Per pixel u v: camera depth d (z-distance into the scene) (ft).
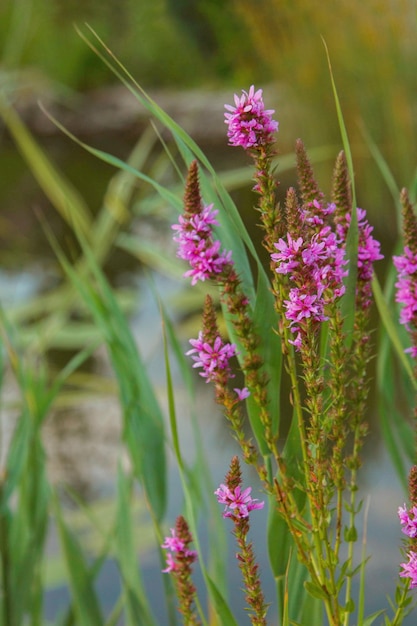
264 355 7.38
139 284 30.68
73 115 54.70
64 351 25.81
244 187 37.55
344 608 6.65
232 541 15.84
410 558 6.33
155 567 16.44
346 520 16.01
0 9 60.54
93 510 18.13
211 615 10.93
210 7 53.06
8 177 46.91
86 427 22.15
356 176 34.60
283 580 7.71
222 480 17.88
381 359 9.88
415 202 9.57
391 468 18.11
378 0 35.37
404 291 7.54
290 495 6.65
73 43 59.62
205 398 22.91
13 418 21.68
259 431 7.39
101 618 11.16
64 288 28.96
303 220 6.26
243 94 6.30
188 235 6.50
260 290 7.39
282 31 37.70
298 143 6.61
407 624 13.25
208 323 6.64
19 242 35.73
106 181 45.11
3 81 26.61
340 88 36.01
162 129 51.90
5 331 12.07
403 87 34.71
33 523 11.27
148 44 59.82
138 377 10.54
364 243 7.21
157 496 10.39
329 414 6.84
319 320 6.19
